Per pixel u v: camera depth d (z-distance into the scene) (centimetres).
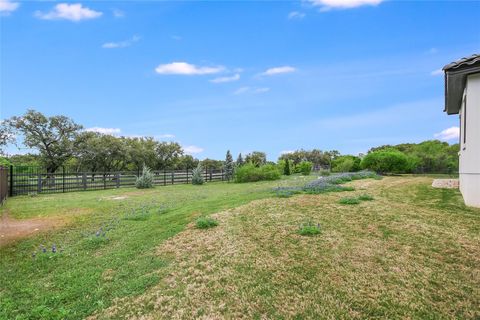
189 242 529
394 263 391
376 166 2167
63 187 1772
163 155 4028
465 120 718
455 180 1270
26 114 2491
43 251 529
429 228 527
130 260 464
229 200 966
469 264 379
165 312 309
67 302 343
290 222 617
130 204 1127
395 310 290
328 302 310
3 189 1277
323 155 4953
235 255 450
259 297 328
